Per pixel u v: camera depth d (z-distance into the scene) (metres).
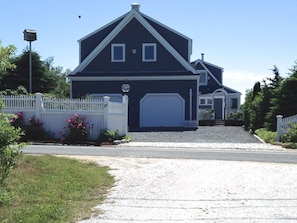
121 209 6.86
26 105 19.97
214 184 8.95
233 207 6.98
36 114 19.86
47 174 9.21
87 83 30.73
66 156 12.99
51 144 18.31
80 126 19.23
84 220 6.16
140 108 30.28
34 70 34.31
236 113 39.19
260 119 25.16
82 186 8.55
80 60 32.41
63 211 6.50
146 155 14.00
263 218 6.30
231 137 22.80
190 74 29.84
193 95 29.98
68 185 8.46
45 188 7.99
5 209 6.43
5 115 6.36
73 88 30.81
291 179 9.51
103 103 19.44
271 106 24.56
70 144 18.45
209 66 49.03
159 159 12.91
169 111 30.19
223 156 13.96
